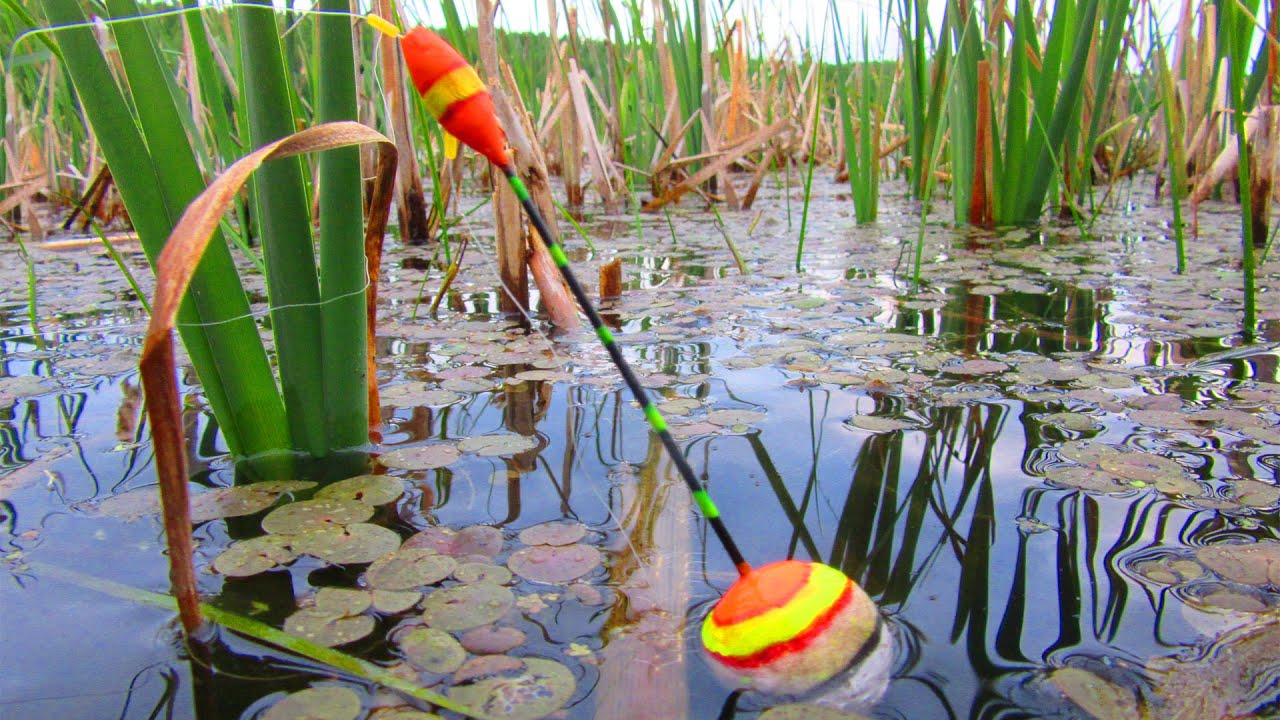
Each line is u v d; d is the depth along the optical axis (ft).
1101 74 11.79
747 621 2.89
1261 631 2.93
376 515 3.95
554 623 3.10
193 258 2.77
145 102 3.93
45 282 9.96
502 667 2.85
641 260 10.72
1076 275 8.99
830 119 23.22
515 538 3.72
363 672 2.84
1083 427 4.79
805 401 5.38
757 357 6.25
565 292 7.47
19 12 3.73
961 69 12.08
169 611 3.22
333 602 3.23
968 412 5.10
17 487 4.26
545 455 4.62
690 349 6.64
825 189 19.25
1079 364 5.99
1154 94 15.67
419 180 11.96
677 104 16.67
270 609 3.21
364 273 4.52
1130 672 2.76
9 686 2.78
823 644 2.83
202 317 4.32
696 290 8.77
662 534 3.74
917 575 3.36
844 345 6.59
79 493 4.19
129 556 3.61
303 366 4.50
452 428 5.06
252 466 4.52
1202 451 4.43
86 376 6.12
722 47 18.03
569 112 15.56
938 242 11.32
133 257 11.69
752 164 18.79
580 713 2.63
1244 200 6.35
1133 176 16.74
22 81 16.06
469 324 7.55
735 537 3.69
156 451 2.81
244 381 4.46
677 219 14.56
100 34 4.78
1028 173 12.07
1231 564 3.34
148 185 4.01
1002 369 5.91
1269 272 8.71
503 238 7.77
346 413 4.59
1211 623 3.00
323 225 4.34
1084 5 11.19
